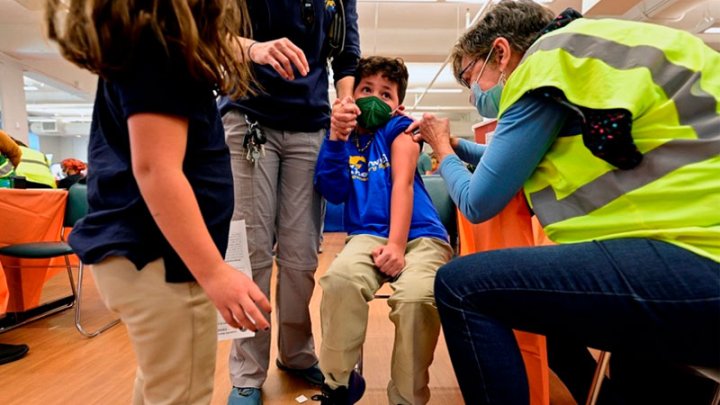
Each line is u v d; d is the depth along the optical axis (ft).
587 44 2.31
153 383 2.09
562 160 2.43
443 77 26.43
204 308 2.14
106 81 1.97
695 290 1.92
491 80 3.26
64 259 8.19
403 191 3.77
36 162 8.92
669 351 2.10
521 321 2.43
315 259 4.39
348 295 3.30
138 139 1.79
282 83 3.88
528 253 2.39
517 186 2.57
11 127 19.16
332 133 3.90
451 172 3.21
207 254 1.89
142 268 1.99
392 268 3.47
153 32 1.76
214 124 2.24
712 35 17.95
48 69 20.62
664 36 2.32
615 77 2.17
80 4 1.73
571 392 3.91
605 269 2.11
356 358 3.45
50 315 7.57
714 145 2.05
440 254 3.74
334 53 4.39
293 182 4.21
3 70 18.85
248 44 3.23
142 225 2.00
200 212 2.01
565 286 2.20
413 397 3.29
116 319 7.36
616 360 3.97
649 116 2.14
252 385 4.06
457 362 2.55
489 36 3.19
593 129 2.15
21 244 6.74
